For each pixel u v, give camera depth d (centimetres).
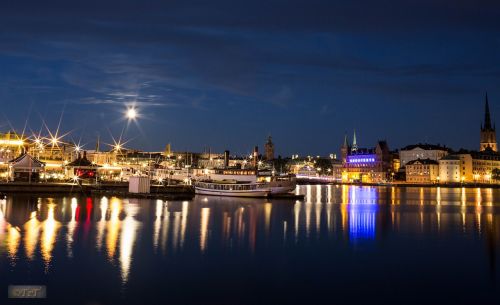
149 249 5459
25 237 5997
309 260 5112
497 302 3784
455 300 3825
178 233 6706
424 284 4247
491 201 16612
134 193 14088
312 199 17325
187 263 4847
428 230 7612
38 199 12150
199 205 11981
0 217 8025
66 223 7406
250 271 4594
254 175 18462
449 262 5100
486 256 5416
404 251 5681
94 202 11675
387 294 3953
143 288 3969
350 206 13300
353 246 5981
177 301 3684
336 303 3719
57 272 4356
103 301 3644
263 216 9569
